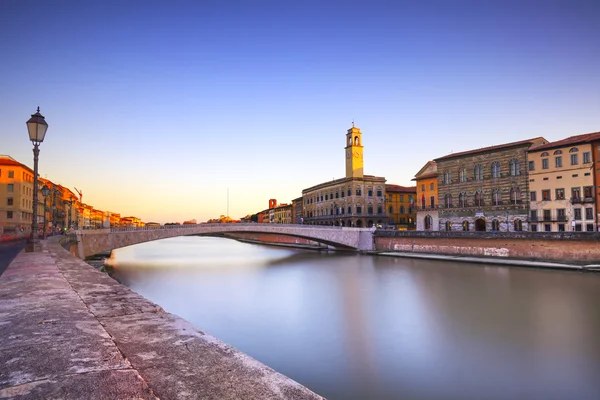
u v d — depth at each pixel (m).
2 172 78.19
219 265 62.38
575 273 45.00
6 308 6.62
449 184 77.88
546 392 15.50
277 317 27.34
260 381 3.49
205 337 4.91
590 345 20.91
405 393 15.41
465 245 63.66
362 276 47.69
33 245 19.92
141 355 4.17
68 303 7.10
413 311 28.88
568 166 59.62
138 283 43.62
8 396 2.96
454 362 18.56
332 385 16.06
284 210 162.88
